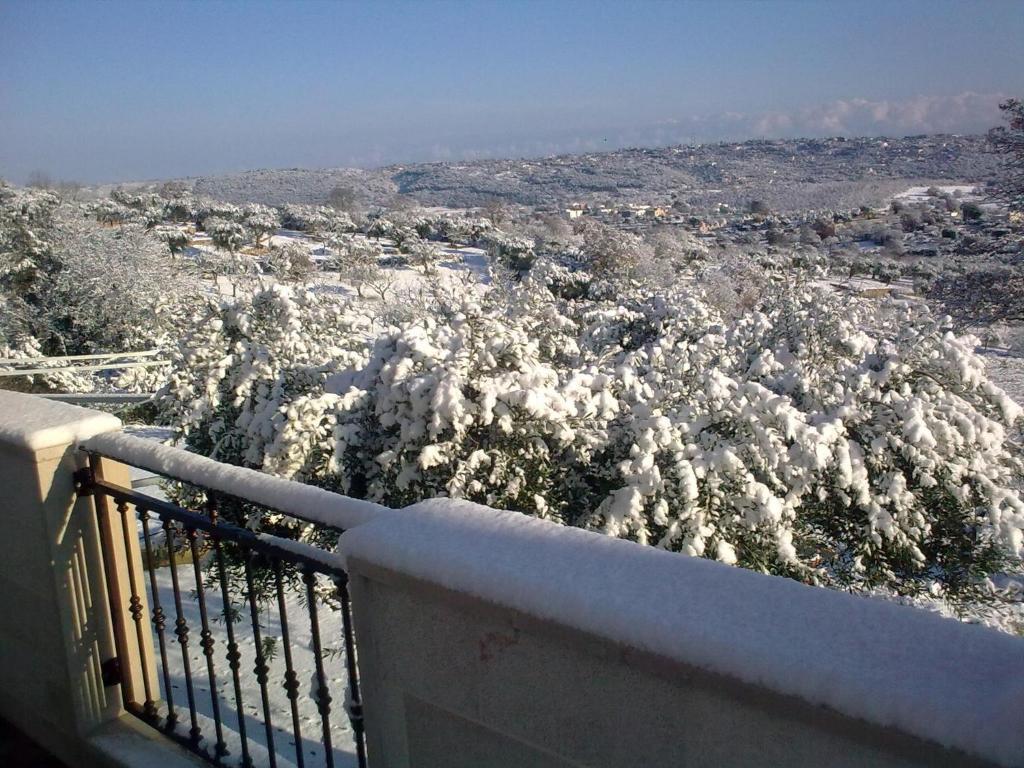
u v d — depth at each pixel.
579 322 8.96
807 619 1.10
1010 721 0.87
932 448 5.54
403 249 36.84
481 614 1.33
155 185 57.69
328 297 7.10
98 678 2.59
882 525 5.39
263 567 4.61
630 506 4.70
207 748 2.44
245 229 36.06
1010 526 5.59
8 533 2.59
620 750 1.22
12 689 2.81
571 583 1.24
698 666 1.08
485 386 4.63
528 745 1.35
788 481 5.20
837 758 1.00
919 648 1.01
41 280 18.03
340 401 4.81
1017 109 15.09
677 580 1.22
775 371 6.30
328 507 1.75
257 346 5.77
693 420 5.11
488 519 1.51
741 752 1.09
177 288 18.58
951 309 15.41
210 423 5.77
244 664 4.95
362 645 1.59
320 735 4.32
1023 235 15.65
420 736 1.52
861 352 6.89
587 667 1.24
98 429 2.49
